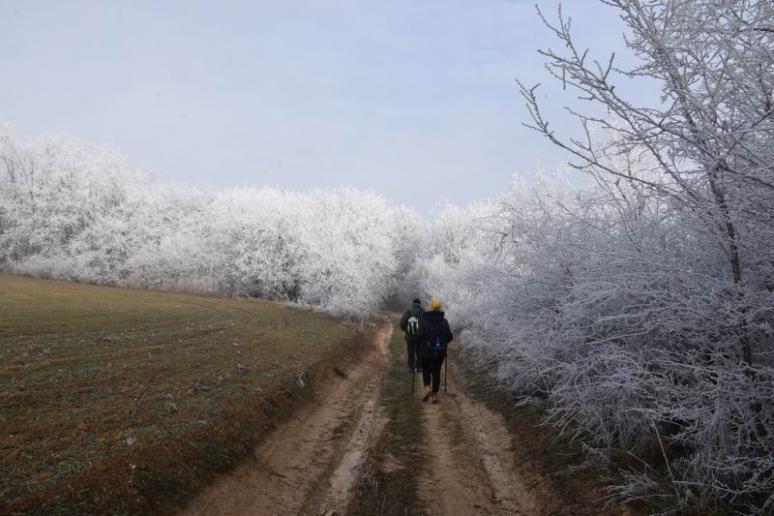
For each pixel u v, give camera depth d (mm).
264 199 50875
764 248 4785
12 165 51375
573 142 5016
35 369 10852
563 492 6211
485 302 10766
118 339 15836
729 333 5293
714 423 4566
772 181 4285
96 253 48531
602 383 5668
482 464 8016
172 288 45562
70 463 5906
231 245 47281
